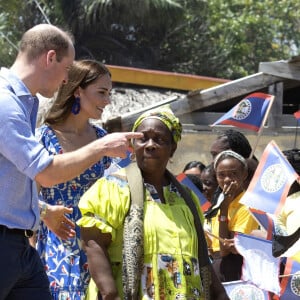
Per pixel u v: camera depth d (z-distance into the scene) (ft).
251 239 18.47
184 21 87.35
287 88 33.78
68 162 13.58
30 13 83.92
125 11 80.23
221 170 19.54
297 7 95.91
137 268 14.16
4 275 13.88
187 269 14.43
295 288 18.44
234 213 19.70
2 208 13.76
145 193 14.76
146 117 15.10
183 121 32.63
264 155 18.20
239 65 91.04
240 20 90.99
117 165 16.58
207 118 32.71
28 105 14.01
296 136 30.99
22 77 13.97
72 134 17.02
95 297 14.66
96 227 14.40
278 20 94.17
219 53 89.71
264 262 18.33
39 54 14.01
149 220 14.46
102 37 81.61
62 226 15.38
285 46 95.61
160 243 14.38
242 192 19.92
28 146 13.55
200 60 88.48
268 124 32.35
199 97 32.35
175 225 14.60
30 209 14.17
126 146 13.82
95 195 14.55
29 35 14.08
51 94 14.29
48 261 16.25
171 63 87.25
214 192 23.31
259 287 18.19
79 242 16.21
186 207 15.06
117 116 30.53
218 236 19.71
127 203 14.53
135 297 14.10
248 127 25.08
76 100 17.03
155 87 40.70
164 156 14.97
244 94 32.55
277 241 17.70
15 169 13.83
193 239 14.78
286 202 18.11
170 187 15.29
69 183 16.42
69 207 16.37
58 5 81.61
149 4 80.02
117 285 14.48
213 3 90.48
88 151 13.65
